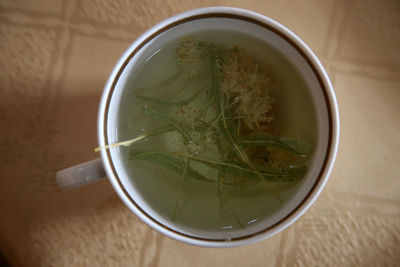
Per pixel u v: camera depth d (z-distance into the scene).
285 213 0.19
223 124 0.21
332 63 0.26
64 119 0.25
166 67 0.21
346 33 0.26
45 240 0.25
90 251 0.25
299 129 0.20
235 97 0.21
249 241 0.19
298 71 0.20
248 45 0.21
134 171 0.20
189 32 0.20
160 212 0.20
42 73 0.26
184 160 0.21
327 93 0.19
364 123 0.26
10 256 0.25
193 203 0.21
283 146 0.20
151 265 0.25
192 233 0.19
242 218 0.20
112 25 0.26
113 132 0.20
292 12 0.26
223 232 0.20
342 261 0.25
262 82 0.21
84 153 0.25
